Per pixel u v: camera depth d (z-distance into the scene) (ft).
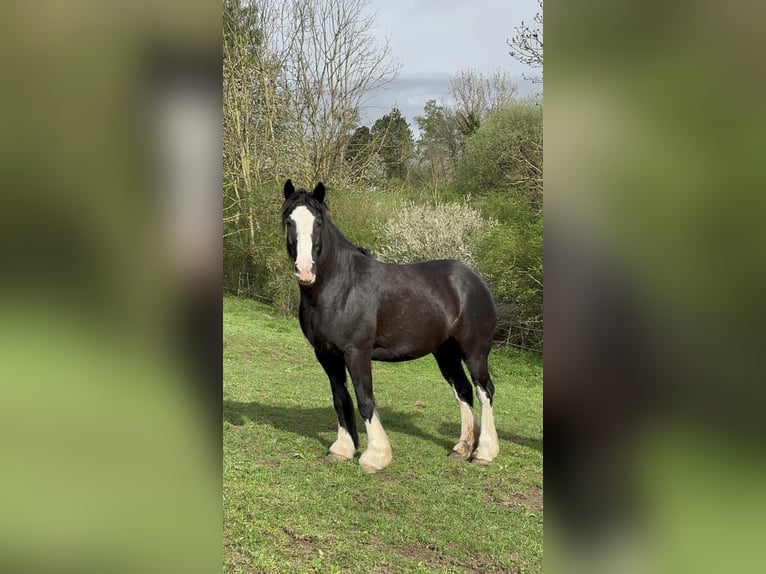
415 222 40.11
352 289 15.37
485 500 13.91
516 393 28.09
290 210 14.48
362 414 15.66
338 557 10.25
